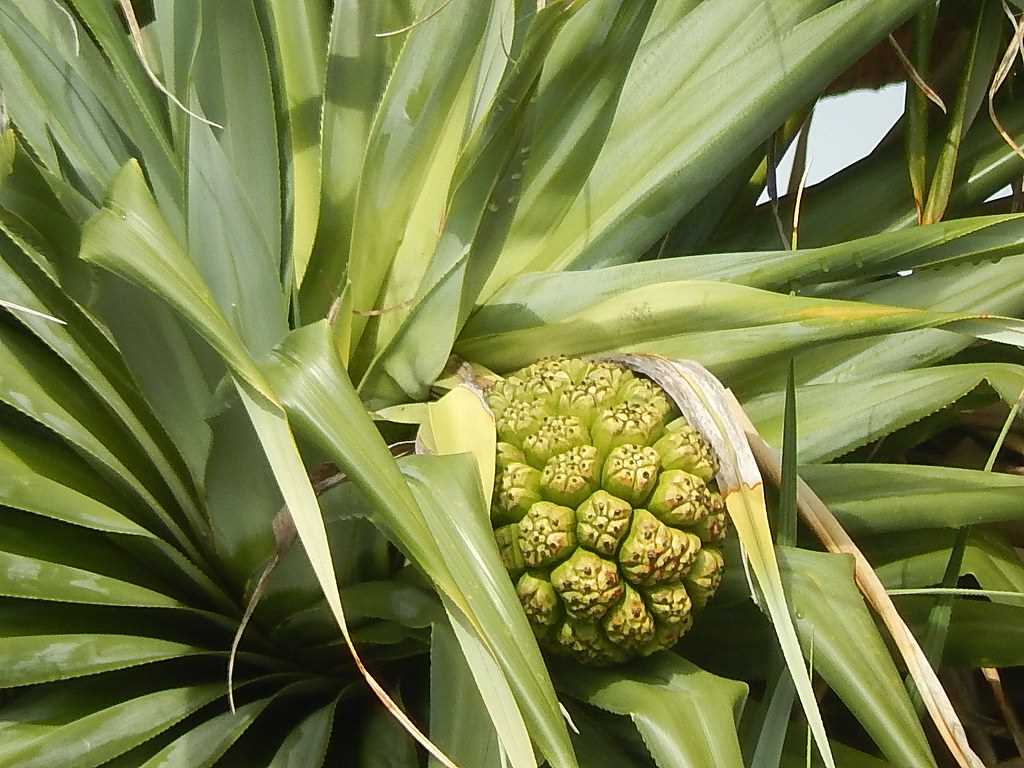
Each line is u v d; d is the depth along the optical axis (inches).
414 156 69.7
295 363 61.2
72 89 69.1
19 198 65.2
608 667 65.8
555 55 70.1
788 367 68.5
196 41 67.8
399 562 68.7
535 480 65.1
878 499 69.5
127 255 60.4
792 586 65.2
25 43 68.5
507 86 64.5
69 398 67.8
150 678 67.7
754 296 66.7
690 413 65.7
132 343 64.9
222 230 65.7
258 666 69.4
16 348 67.6
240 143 68.4
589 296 70.2
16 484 65.6
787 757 69.2
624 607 64.0
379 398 70.1
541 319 70.6
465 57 68.7
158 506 67.6
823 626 64.6
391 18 70.7
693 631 69.9
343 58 70.7
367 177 69.6
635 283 69.9
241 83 67.9
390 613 65.7
